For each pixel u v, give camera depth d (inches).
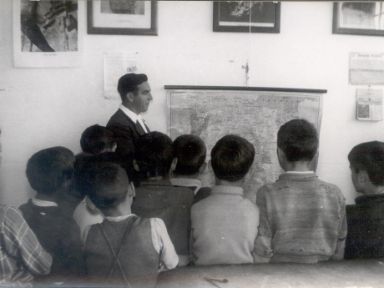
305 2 142.7
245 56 142.8
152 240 86.9
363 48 146.3
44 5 136.6
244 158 94.4
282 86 144.5
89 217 98.7
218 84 142.9
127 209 90.0
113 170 89.5
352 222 101.7
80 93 139.2
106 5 137.5
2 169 137.7
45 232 91.5
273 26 142.3
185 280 92.0
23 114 138.5
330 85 145.9
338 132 147.1
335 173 147.1
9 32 136.3
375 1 143.6
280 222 92.7
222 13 140.9
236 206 93.7
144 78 133.0
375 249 100.8
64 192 98.3
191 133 141.1
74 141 139.9
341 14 143.9
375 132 148.3
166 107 140.6
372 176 104.0
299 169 96.0
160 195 98.4
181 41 140.7
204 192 101.6
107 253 86.1
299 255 95.1
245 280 92.9
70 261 90.6
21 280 86.0
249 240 93.2
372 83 147.1
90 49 138.6
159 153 104.0
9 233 83.7
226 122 141.4
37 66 137.6
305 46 144.3
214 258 93.4
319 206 93.3
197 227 94.0
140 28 138.8
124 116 131.6
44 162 96.0
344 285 95.3
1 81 137.3
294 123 98.1
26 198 138.3
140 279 86.0
